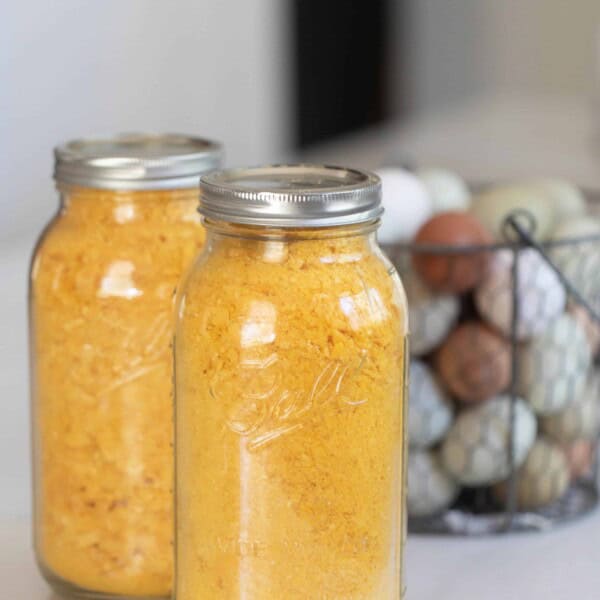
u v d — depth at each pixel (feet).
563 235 3.72
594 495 3.86
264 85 9.37
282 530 2.83
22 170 7.50
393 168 4.02
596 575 3.51
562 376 3.64
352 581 2.88
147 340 3.15
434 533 3.69
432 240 3.59
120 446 3.18
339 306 2.79
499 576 3.50
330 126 10.17
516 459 3.66
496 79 12.24
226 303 2.80
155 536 3.20
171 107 8.47
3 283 4.99
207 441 2.85
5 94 7.25
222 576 2.88
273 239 2.77
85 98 7.82
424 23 11.35
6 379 4.40
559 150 7.83
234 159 9.09
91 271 3.14
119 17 7.96
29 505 3.77
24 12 7.27
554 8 11.93
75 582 3.25
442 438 3.66
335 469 2.83
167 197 3.16
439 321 3.59
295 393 2.79
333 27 10.01
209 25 8.68
